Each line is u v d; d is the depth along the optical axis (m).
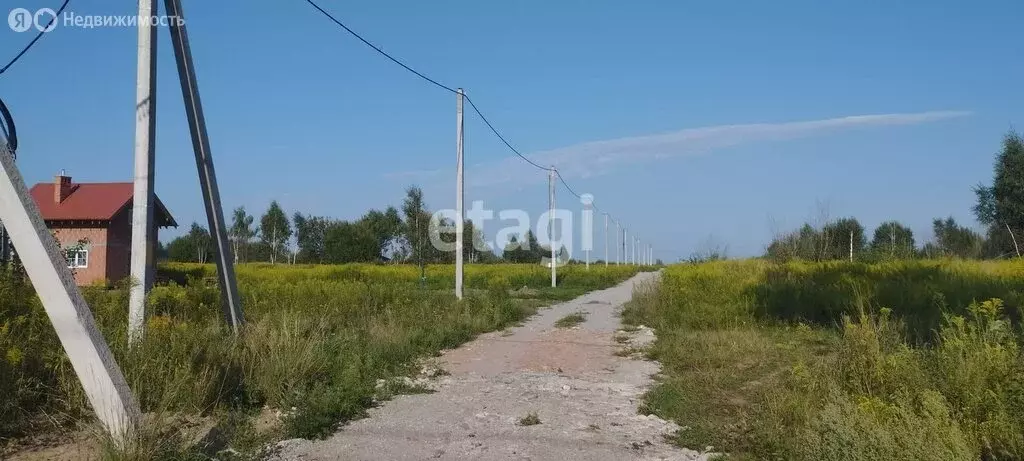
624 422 7.09
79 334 5.02
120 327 7.57
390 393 8.14
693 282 22.20
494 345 12.95
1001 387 5.45
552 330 15.55
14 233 4.89
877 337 7.38
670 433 6.69
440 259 48.28
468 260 60.25
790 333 12.61
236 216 62.69
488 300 18.17
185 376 6.62
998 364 5.66
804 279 20.64
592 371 10.20
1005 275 18.22
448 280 34.81
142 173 8.38
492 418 7.11
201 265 43.88
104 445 5.00
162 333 7.72
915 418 5.11
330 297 16.69
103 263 33.06
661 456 5.95
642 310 18.08
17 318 7.02
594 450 6.07
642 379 9.54
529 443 6.23
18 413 6.11
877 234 46.53
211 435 6.14
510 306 18.25
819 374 7.09
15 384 6.19
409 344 11.31
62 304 4.96
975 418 5.32
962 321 6.43
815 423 5.39
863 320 8.15
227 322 9.57
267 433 6.36
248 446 5.97
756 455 5.77
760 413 6.64
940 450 4.70
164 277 31.80
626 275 53.34
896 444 4.81
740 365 9.63
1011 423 5.07
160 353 7.02
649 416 7.33
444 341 12.68
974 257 27.45
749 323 14.01
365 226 58.38
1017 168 32.62
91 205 33.78
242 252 62.41
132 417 5.18
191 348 7.61
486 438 6.37
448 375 9.70
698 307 16.11
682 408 7.38
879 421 5.29
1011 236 31.86
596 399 8.17
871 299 14.63
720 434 6.34
